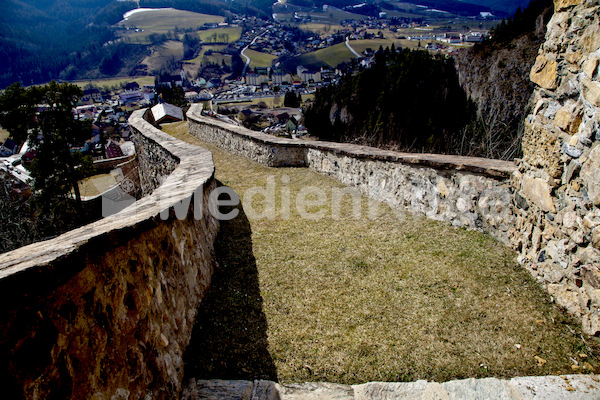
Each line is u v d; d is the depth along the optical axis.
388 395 2.71
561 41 3.54
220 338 3.34
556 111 3.64
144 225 2.44
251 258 4.89
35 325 1.54
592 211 3.13
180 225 3.35
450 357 3.12
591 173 3.12
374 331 3.45
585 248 3.26
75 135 17.47
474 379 2.81
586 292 3.29
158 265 2.73
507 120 30.92
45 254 1.72
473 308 3.71
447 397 2.67
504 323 3.48
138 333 2.29
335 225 5.95
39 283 1.54
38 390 1.52
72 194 17.77
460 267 4.40
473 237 5.03
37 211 17.45
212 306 3.81
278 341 3.34
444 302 3.83
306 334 3.43
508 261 4.39
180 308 3.11
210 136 13.96
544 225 3.88
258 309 3.79
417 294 3.98
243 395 2.68
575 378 2.79
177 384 2.69
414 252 4.86
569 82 3.43
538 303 3.69
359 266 4.61
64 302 1.70
